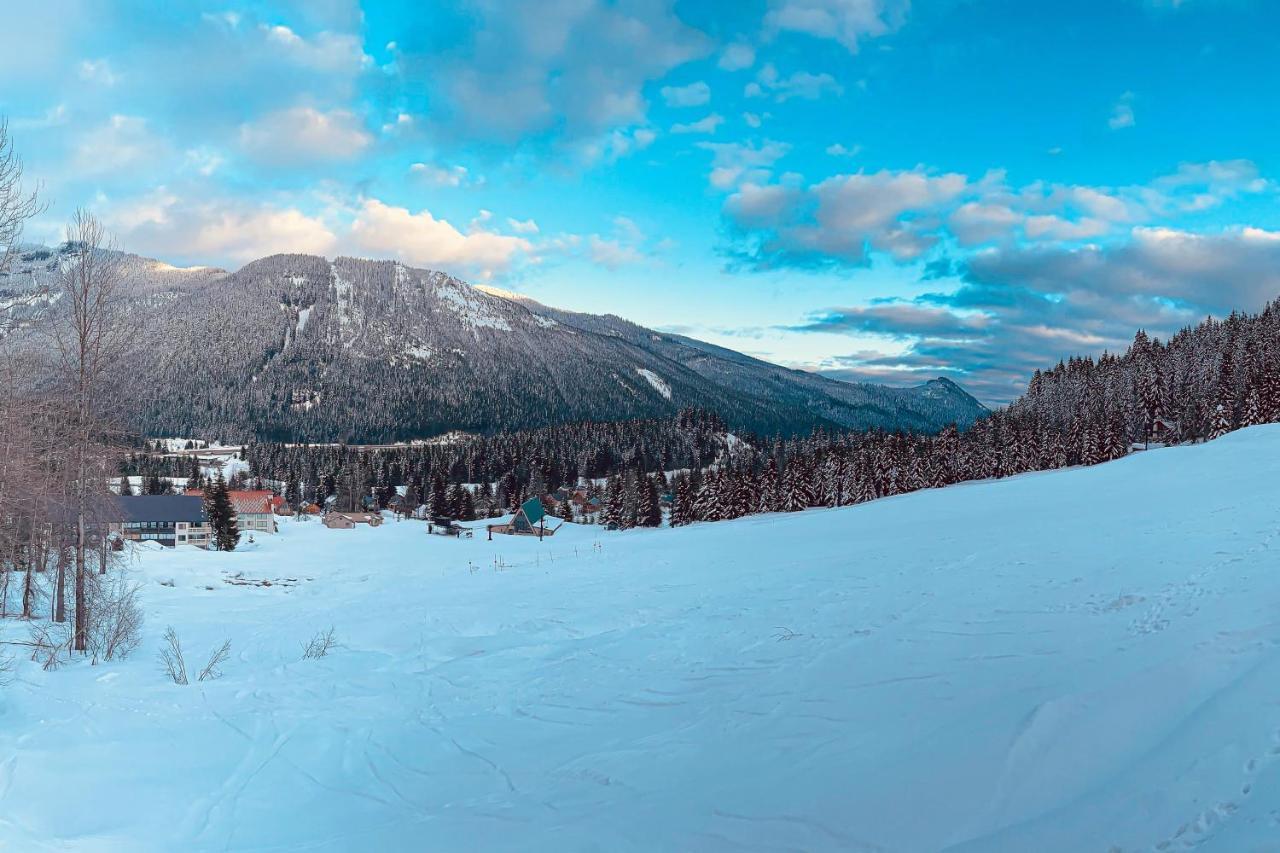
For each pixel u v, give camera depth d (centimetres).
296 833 777
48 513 1859
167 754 995
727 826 652
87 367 1716
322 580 3797
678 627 1631
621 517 8275
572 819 730
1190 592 1035
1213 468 3222
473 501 10319
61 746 968
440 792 872
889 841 575
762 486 7669
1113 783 541
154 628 2209
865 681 994
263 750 1034
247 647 1909
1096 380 10169
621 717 1078
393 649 1831
